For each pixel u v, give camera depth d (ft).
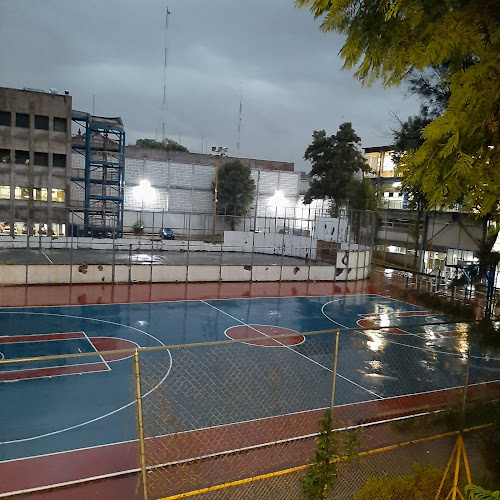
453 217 100.58
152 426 30.37
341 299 81.71
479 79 8.54
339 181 148.56
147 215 175.01
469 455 22.89
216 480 23.93
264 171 199.00
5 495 22.95
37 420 31.50
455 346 54.08
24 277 75.66
